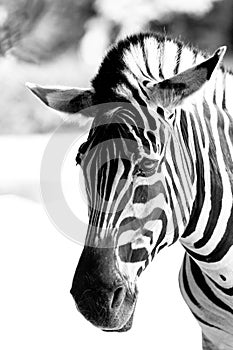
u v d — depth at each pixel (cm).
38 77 2533
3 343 1060
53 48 2633
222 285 614
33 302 1223
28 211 1716
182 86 542
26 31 2344
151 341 1080
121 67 564
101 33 2739
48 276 1334
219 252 600
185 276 658
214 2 2862
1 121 2594
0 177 2202
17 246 1487
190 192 562
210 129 593
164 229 541
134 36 593
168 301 1249
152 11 2761
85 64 2719
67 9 2650
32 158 2442
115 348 1059
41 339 1080
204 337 664
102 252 519
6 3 2214
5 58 2347
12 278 1320
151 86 550
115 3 2731
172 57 602
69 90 586
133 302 529
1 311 1177
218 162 590
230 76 642
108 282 515
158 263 1443
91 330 1130
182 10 2797
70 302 1238
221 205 591
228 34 2912
